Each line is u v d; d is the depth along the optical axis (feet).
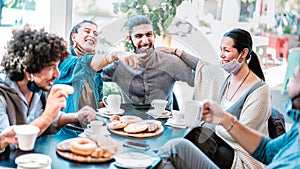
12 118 4.80
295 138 4.33
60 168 4.23
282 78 6.50
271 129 5.95
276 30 6.57
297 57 6.18
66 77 5.53
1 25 7.09
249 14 6.70
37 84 4.81
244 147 4.91
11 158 4.43
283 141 4.61
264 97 5.80
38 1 7.13
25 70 4.69
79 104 5.55
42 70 4.70
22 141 4.48
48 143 4.95
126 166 4.39
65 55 4.91
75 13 7.02
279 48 6.57
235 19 6.73
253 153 4.89
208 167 5.33
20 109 4.88
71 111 5.59
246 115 5.78
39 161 4.19
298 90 4.03
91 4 6.78
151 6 6.25
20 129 4.47
